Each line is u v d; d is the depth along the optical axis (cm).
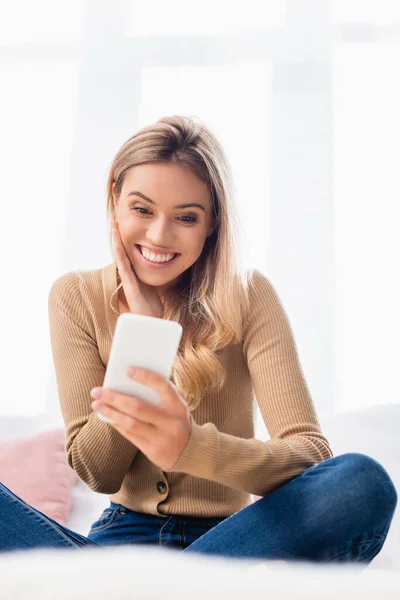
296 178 306
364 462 138
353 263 301
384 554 201
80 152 312
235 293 180
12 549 140
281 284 302
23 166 312
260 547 138
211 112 312
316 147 307
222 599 108
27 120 314
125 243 177
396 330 297
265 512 140
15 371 299
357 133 308
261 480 146
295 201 305
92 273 191
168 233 171
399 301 298
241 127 311
